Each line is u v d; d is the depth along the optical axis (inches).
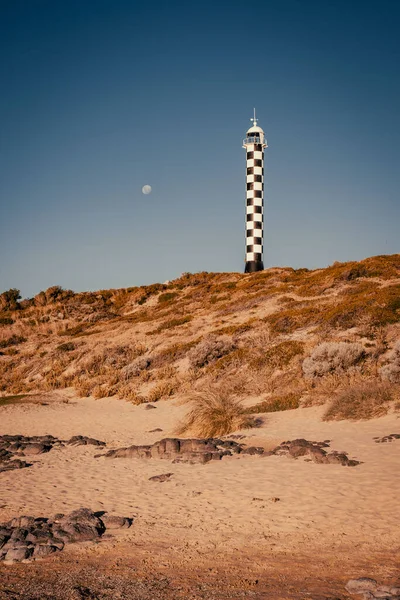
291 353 1002.7
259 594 221.1
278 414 735.1
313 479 415.8
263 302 1590.8
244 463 491.8
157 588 233.5
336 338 1024.2
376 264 1680.6
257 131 2480.3
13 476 509.7
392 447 488.1
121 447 642.2
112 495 422.0
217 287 2015.3
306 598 213.5
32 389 1296.8
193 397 737.0
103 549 295.7
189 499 396.5
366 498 358.9
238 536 309.9
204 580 242.2
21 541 306.8
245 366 1044.5
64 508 390.6
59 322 2006.6
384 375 741.3
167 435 705.6
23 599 222.8
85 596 224.7
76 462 566.6
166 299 2118.6
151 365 1239.5
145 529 332.8
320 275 1779.0
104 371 1291.8
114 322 1857.8
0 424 888.9
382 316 1059.3
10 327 2012.8
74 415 946.1
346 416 645.9
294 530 313.3
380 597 205.6
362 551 271.0
